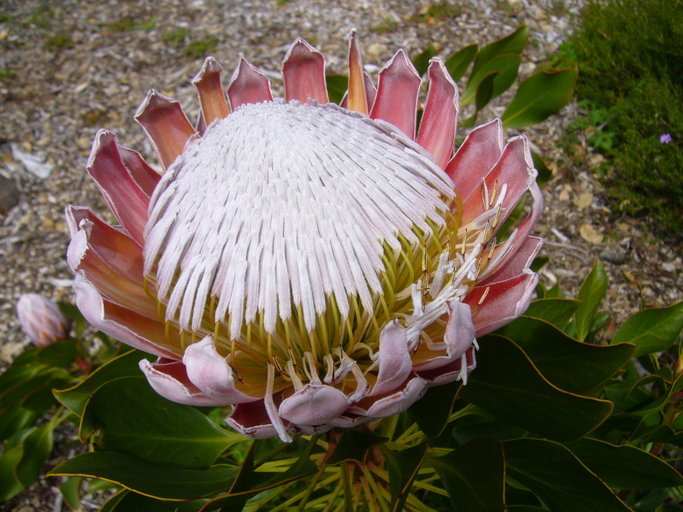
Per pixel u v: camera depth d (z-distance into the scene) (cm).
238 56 92
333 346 25
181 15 102
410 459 24
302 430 22
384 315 25
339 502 34
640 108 74
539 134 79
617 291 65
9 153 81
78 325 48
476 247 23
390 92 29
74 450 58
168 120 29
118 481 24
